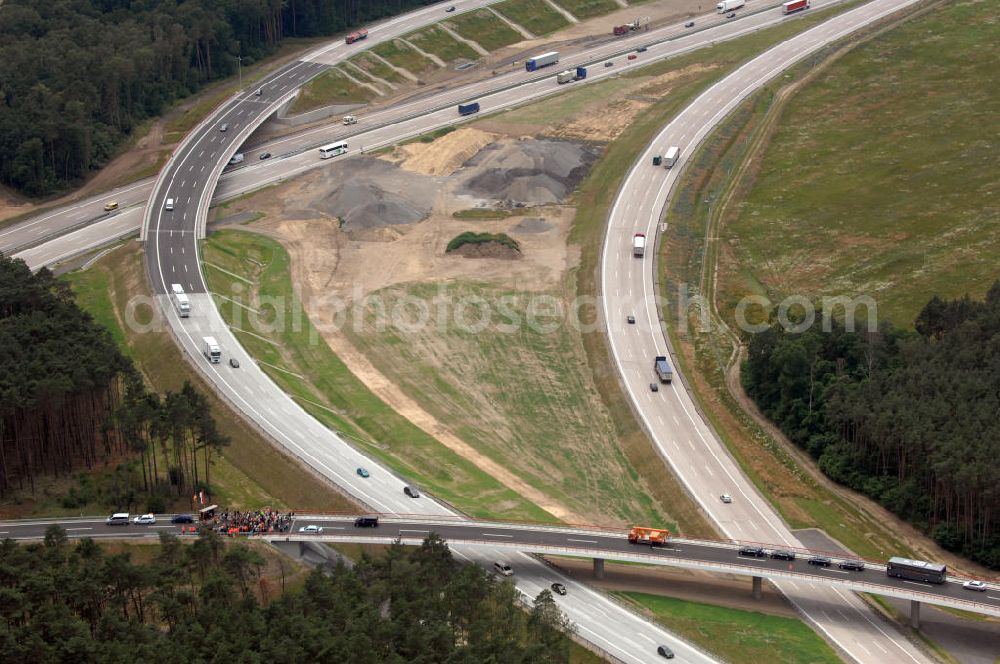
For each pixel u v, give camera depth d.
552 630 185.25
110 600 188.00
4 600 176.88
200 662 170.00
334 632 179.12
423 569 197.00
